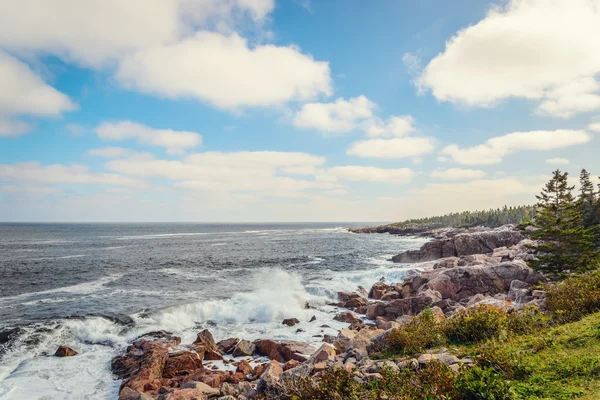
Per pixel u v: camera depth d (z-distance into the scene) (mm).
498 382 6520
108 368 17438
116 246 83688
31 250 72250
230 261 58125
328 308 29922
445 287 30203
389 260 61656
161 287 36438
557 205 26078
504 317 12070
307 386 8344
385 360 11305
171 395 12273
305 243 99000
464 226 152250
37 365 17672
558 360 7773
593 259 24797
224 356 19609
